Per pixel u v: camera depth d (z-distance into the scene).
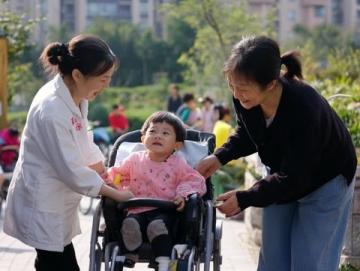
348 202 7.41
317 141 6.89
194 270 7.42
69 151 7.09
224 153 7.89
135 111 76.62
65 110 7.11
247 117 7.20
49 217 7.21
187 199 7.20
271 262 7.62
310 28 128.12
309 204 7.27
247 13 41.56
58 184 7.22
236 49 6.79
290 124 6.91
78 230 7.65
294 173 6.88
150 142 7.52
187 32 99.94
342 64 25.88
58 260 7.46
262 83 6.70
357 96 14.46
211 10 39.72
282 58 7.14
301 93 6.93
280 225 7.55
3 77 21.17
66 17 137.50
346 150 7.21
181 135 7.64
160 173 7.54
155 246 7.03
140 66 106.00
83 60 7.09
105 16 140.25
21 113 47.00
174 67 103.56
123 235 7.10
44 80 46.88
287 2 140.62
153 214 7.20
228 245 13.58
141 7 141.12
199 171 7.88
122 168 7.65
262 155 7.32
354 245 10.55
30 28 25.75
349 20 150.00
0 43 21.16
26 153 7.23
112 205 7.20
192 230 7.15
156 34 139.25
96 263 7.29
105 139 28.42
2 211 16.38
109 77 7.25
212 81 43.19
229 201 6.95
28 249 12.29
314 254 7.29
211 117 24.84
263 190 6.93
